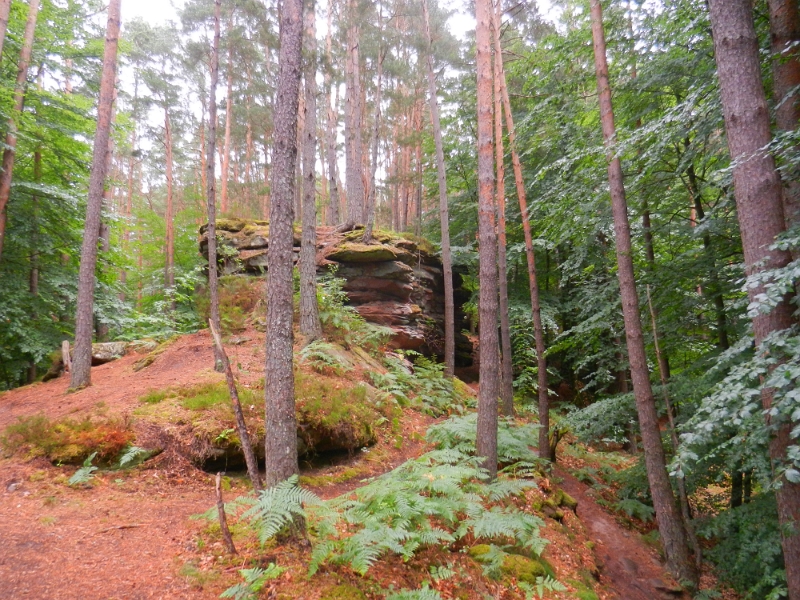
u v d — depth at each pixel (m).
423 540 5.07
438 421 11.14
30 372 15.99
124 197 36.38
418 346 15.83
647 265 9.95
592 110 10.88
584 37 9.85
